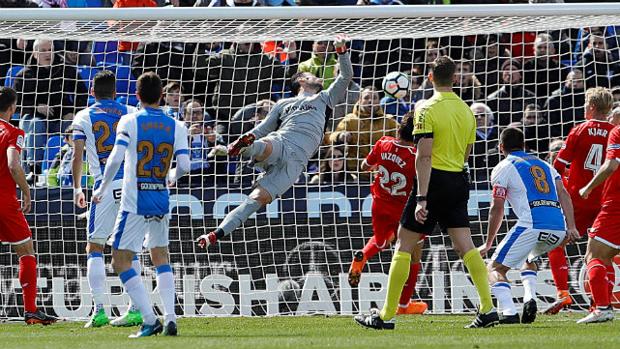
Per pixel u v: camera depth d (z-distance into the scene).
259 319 34.97
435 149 25.98
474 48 41.47
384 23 36.41
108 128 30.03
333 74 43.34
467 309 37.28
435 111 25.81
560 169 34.19
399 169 35.06
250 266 37.34
